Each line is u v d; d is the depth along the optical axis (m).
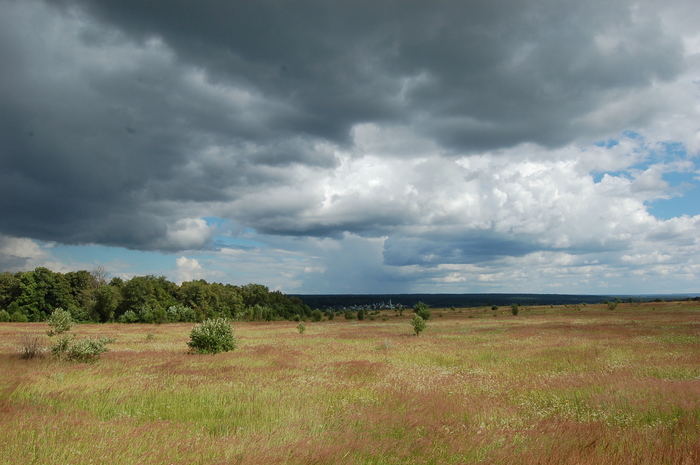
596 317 64.00
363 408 10.50
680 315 59.88
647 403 10.17
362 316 87.50
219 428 9.07
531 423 9.06
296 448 7.11
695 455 6.61
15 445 7.04
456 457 6.98
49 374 15.39
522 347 26.41
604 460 6.53
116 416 9.96
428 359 22.09
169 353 24.45
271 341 35.53
